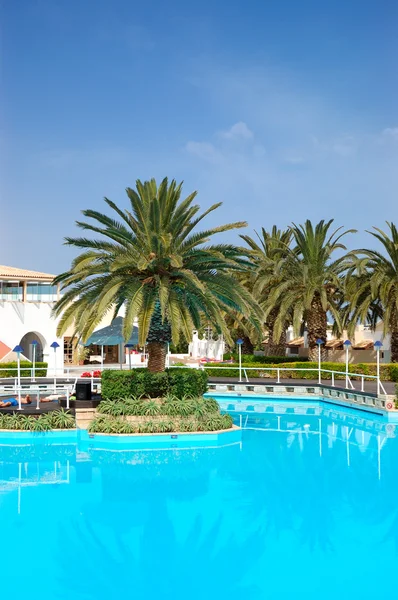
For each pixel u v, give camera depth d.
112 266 19.62
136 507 11.63
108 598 7.45
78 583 7.94
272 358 40.22
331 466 15.34
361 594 7.57
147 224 21.44
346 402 27.59
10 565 8.62
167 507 11.64
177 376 21.92
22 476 14.34
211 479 14.02
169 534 10.03
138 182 23.23
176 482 13.72
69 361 47.91
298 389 31.38
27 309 41.06
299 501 12.02
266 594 7.61
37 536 9.90
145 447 18.30
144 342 19.81
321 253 36.50
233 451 17.58
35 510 11.42
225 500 12.13
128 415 20.09
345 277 35.94
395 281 34.84
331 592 7.61
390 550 9.25
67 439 19.75
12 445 18.84
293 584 7.94
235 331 45.06
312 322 38.31
